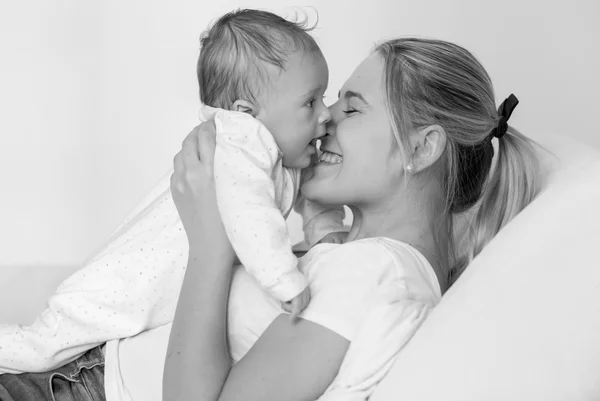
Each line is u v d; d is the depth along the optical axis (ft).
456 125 4.92
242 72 5.02
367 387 4.05
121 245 5.08
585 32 10.36
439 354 3.73
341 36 10.89
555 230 3.99
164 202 5.16
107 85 11.38
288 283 4.23
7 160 11.32
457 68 4.98
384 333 4.09
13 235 11.34
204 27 11.25
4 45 11.21
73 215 11.46
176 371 4.39
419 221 4.97
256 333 4.64
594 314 3.46
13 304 8.04
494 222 5.11
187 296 4.56
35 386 4.91
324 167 5.12
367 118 4.91
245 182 4.55
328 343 4.17
